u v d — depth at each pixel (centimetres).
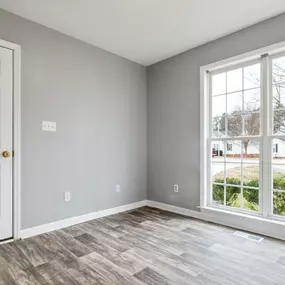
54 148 268
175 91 341
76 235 250
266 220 249
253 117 270
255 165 267
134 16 242
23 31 243
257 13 238
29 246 222
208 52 302
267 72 256
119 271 178
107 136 326
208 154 309
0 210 226
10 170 232
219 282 164
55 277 171
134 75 366
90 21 252
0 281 166
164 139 356
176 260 196
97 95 314
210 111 308
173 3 220
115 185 336
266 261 194
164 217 314
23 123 242
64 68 278
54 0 214
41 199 256
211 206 304
